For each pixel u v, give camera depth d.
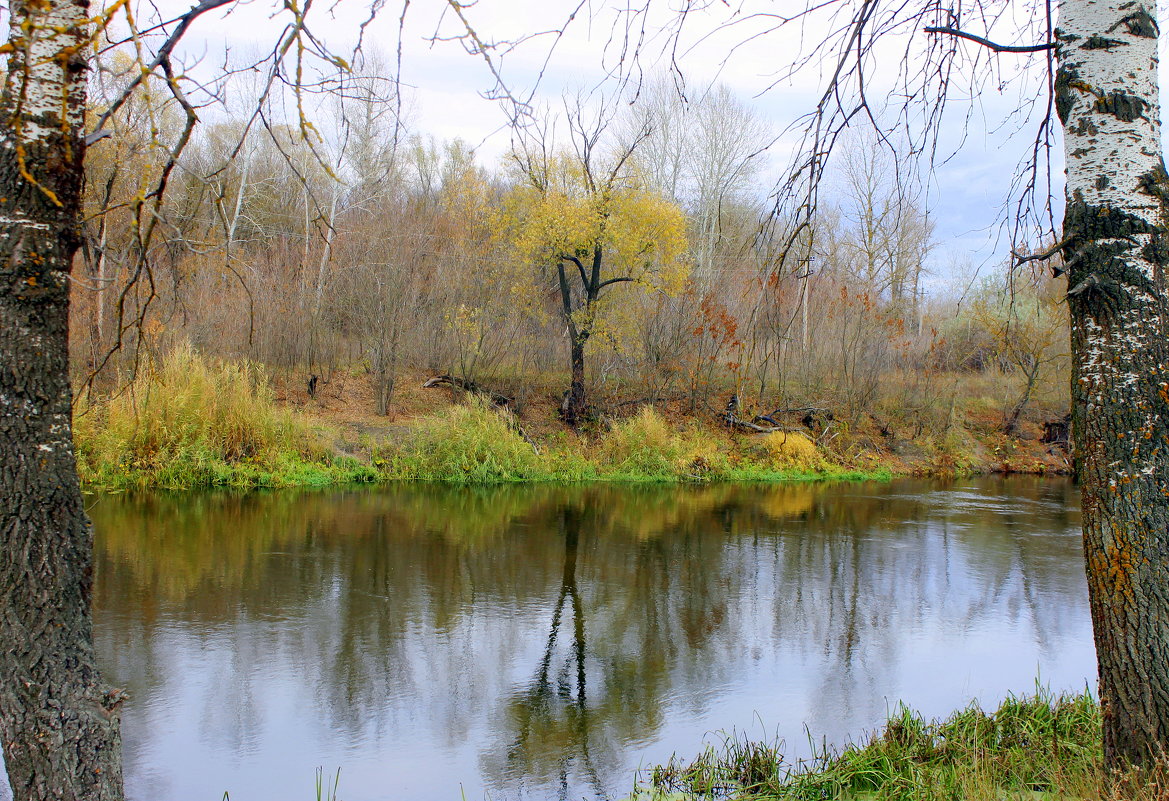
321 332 23.03
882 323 27.36
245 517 14.74
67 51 2.57
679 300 25.72
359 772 5.92
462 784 5.77
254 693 7.24
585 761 6.12
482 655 8.40
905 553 13.79
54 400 3.10
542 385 26.45
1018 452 27.34
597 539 14.23
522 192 22.52
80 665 3.12
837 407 27.47
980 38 4.07
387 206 23.94
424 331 24.72
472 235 25.31
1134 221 3.77
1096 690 7.54
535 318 25.38
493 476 20.73
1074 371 4.02
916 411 28.06
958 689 7.66
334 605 9.84
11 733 3.01
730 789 5.51
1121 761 3.78
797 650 8.77
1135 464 3.75
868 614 10.20
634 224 22.47
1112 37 3.81
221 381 18.89
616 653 8.59
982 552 13.97
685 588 11.25
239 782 5.73
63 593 3.08
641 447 22.94
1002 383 28.67
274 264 22.11
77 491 3.18
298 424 19.77
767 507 18.42
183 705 6.94
